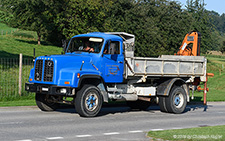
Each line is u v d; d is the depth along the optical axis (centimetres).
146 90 1461
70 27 4647
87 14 4525
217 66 6175
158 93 1487
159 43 4619
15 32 6631
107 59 1346
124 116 1330
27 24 5384
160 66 1471
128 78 1414
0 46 4531
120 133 923
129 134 909
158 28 4681
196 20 5641
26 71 2475
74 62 1268
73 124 1072
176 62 1528
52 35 5862
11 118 1175
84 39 1371
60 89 1238
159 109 1675
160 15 4862
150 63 1441
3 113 1316
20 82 1844
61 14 4712
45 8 5038
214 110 1706
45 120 1144
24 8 5238
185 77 1603
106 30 4381
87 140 814
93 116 1257
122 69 1395
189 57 1700
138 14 4400
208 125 1145
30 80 1329
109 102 1823
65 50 1406
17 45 4984
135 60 1394
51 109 1412
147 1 5016
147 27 4425
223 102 2216
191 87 1656
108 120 1192
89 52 1341
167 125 1113
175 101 1497
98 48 1338
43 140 804
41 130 945
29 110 1430
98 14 4503
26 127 992
